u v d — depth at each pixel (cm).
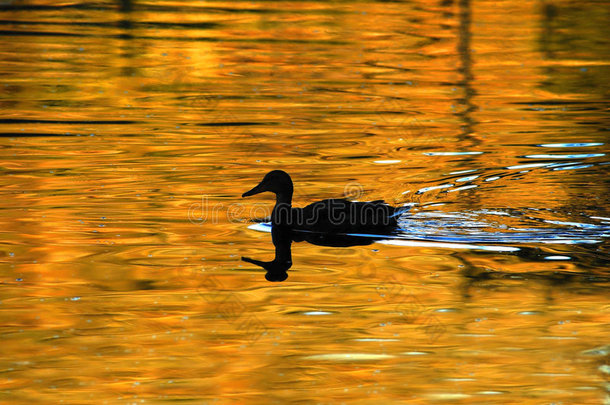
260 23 3506
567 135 2028
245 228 1468
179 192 1631
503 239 1387
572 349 1034
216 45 3089
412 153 1884
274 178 1512
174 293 1194
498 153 1880
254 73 2709
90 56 2864
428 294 1187
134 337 1069
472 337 1067
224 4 3919
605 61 2933
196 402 927
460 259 1309
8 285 1207
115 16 3588
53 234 1402
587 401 925
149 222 1474
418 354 1023
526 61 2941
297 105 2328
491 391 948
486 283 1217
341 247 1376
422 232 1422
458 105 2350
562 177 1703
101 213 1509
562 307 1137
